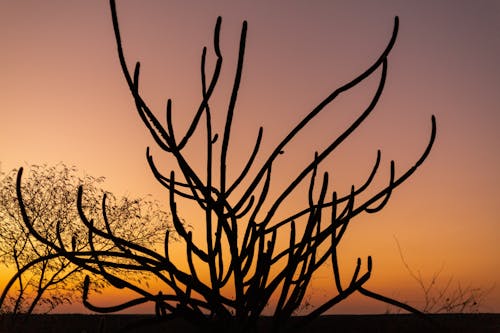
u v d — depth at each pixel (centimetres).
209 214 219
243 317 218
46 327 820
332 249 225
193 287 216
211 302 215
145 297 216
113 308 212
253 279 218
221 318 217
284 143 218
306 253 221
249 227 223
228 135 216
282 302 222
